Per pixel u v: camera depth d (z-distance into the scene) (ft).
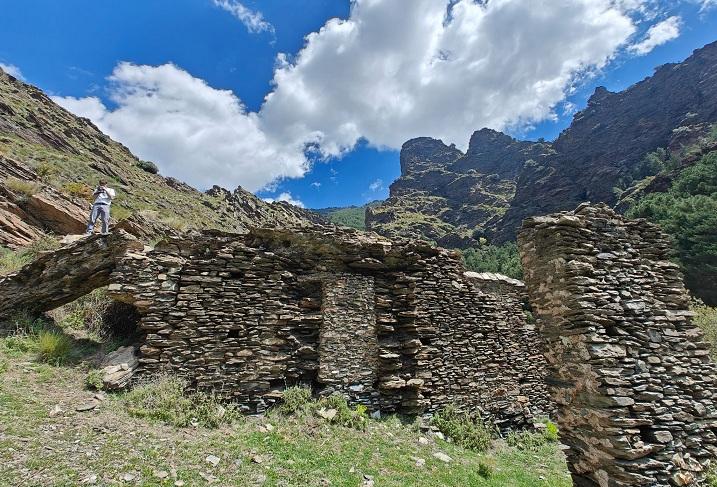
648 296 23.66
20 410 21.07
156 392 26.66
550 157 381.40
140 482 17.78
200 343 30.25
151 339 29.07
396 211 491.31
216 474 20.15
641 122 324.19
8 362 25.91
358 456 26.14
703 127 266.36
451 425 34.88
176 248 33.27
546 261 24.27
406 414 34.71
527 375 43.98
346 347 34.47
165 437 22.67
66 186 74.38
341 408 31.30
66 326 33.42
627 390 20.07
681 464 19.38
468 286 43.24
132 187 143.43
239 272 33.63
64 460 17.94
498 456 33.88
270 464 22.53
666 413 20.39
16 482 15.76
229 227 158.51
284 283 35.01
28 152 105.50
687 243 117.80
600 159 320.29
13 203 52.85
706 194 145.69
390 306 38.14
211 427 25.75
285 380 32.12
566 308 22.49
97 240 32.27
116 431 21.77
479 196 504.02
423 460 27.94
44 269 32.30
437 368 37.83
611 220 25.41
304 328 34.45
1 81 196.95
